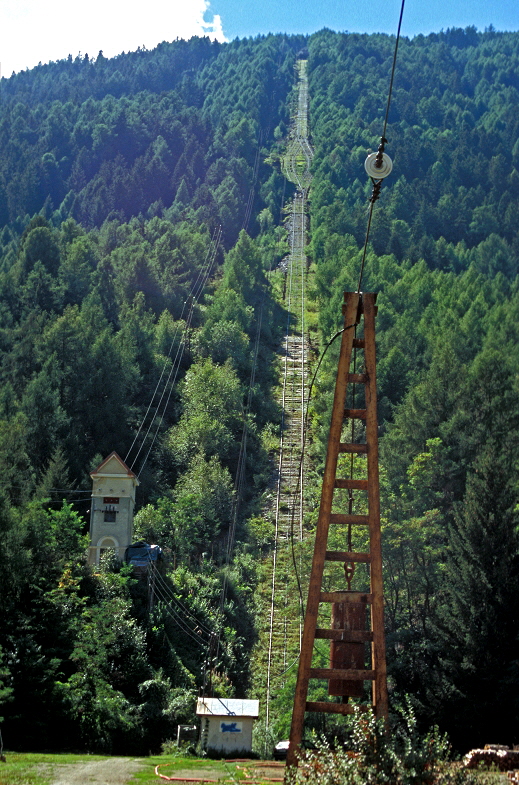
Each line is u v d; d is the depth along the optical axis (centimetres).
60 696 7769
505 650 8281
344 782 3416
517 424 13900
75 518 10956
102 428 15562
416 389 14488
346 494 10669
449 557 9288
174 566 12800
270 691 10369
